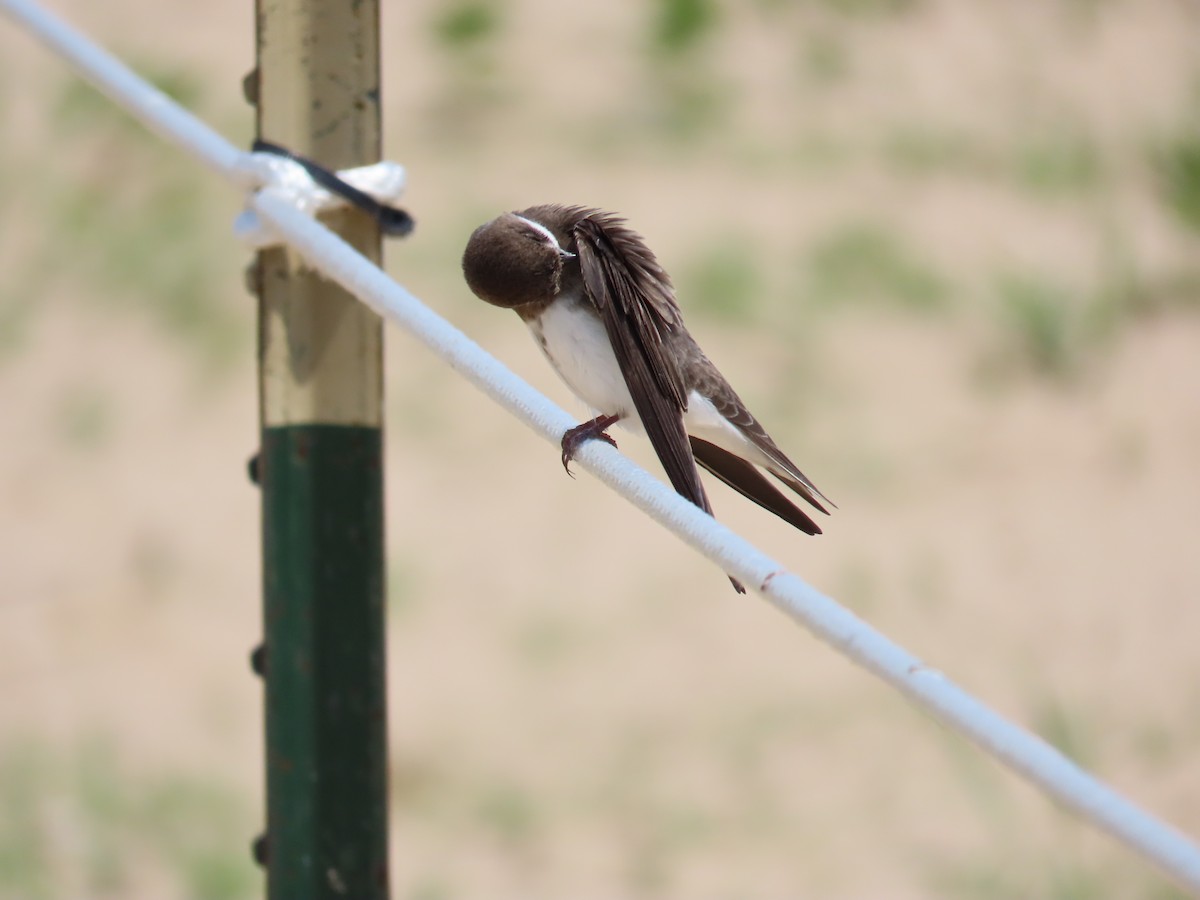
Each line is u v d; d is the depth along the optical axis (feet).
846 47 64.39
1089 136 62.18
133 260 57.62
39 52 65.92
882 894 36.60
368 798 18.17
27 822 39.42
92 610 47.09
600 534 47.37
